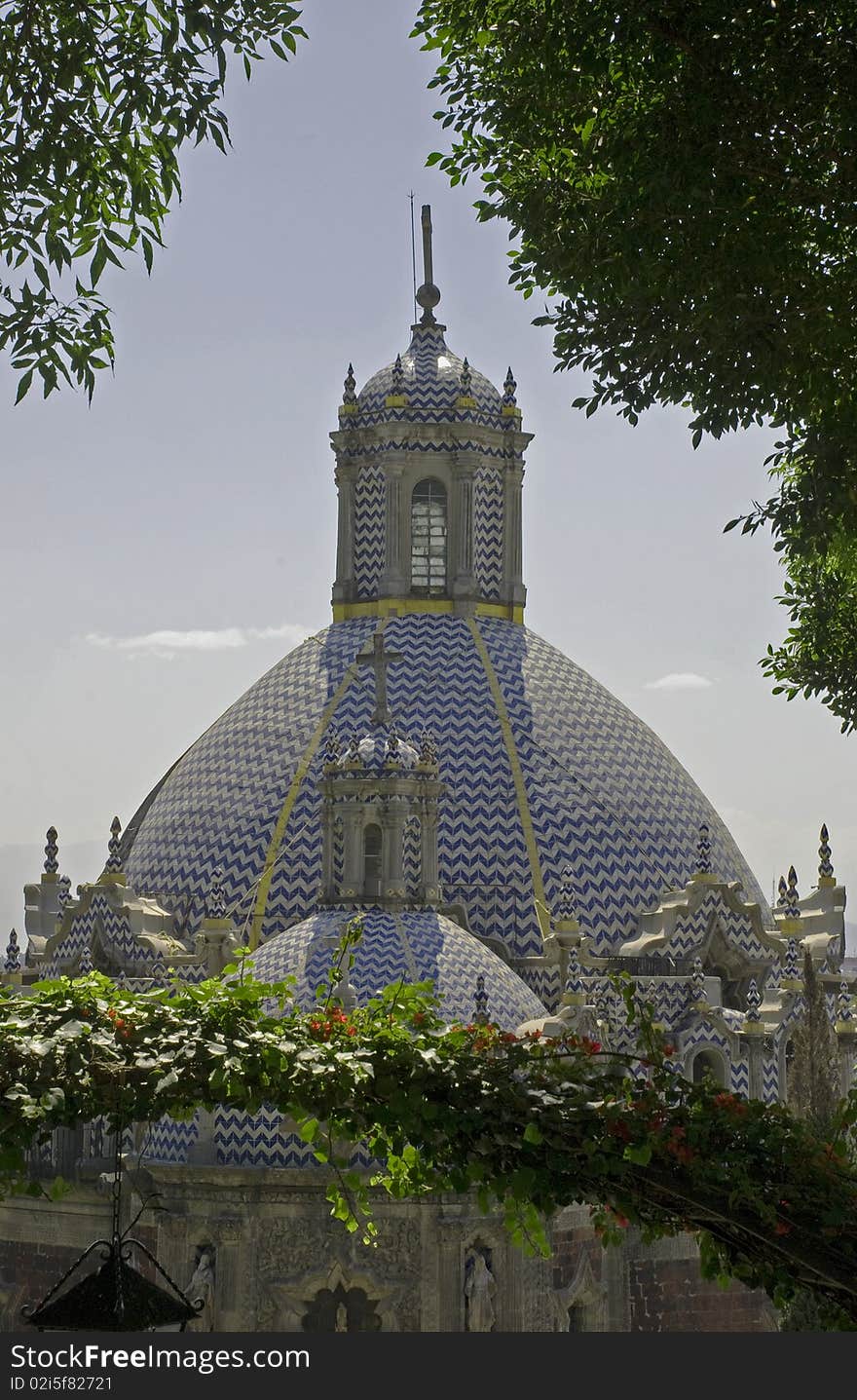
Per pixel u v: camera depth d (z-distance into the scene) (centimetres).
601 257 2608
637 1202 2409
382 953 5759
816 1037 5644
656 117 2508
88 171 2723
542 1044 2491
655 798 7181
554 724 7188
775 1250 2372
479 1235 5328
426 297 7988
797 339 2530
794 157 2502
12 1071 2398
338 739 7025
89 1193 5578
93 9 2672
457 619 7538
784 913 7588
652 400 2675
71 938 6931
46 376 2681
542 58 2616
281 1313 5316
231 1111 5450
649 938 6750
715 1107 2373
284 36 2683
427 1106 2400
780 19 2448
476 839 6831
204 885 6925
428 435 7688
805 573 3481
